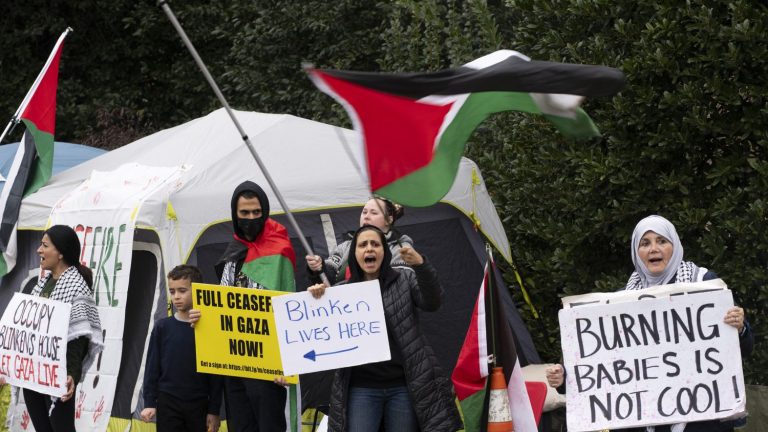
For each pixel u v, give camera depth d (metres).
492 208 12.27
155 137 13.81
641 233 7.67
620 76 6.74
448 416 8.48
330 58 18.81
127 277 10.98
